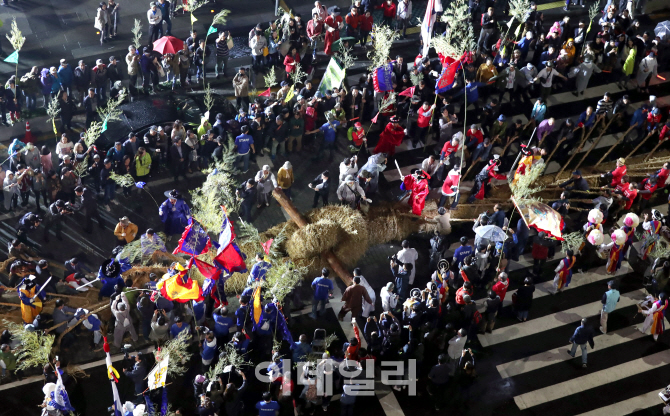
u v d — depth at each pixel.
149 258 18.50
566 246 19.02
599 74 25.42
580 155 22.86
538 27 24.98
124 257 17.53
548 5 28.12
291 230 19.50
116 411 13.88
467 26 25.73
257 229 20.08
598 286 19.48
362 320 18.25
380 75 22.06
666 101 24.78
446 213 20.45
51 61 24.91
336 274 19.16
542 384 17.22
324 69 25.06
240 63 25.31
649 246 19.45
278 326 17.16
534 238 19.08
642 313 18.22
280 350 17.33
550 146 22.44
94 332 16.97
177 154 20.56
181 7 27.06
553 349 17.95
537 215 18.39
